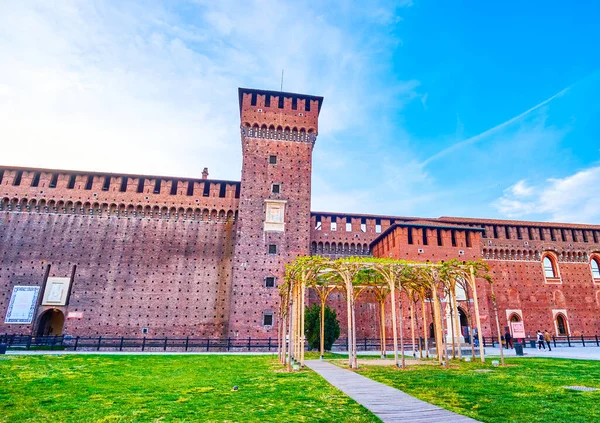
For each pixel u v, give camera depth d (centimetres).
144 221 4775
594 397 1301
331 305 4906
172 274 4603
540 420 993
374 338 4719
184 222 4850
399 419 1006
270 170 4784
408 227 4916
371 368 2220
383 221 5625
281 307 2927
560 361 2584
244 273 4347
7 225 4519
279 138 4928
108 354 3008
